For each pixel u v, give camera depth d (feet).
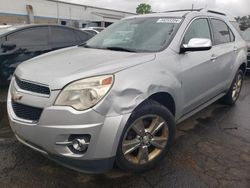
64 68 9.12
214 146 12.20
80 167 8.71
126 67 9.13
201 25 13.34
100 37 13.84
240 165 10.69
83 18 127.65
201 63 12.29
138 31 12.49
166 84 9.93
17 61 19.80
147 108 9.42
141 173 10.02
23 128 8.95
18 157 10.91
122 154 9.04
